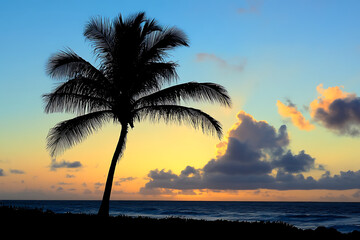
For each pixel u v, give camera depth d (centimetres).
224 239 1092
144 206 8856
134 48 1494
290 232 1262
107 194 1441
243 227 1276
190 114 1447
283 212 6397
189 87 1407
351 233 1545
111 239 1058
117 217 1415
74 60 1421
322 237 1281
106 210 1424
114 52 1503
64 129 1442
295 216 5041
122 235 1098
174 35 1495
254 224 1359
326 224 3903
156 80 1492
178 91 1405
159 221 1331
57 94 1380
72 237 1073
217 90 1431
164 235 1110
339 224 3856
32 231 1130
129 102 1462
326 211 6681
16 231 1132
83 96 1434
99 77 1442
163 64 1402
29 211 1467
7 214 1373
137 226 1212
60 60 1408
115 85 1489
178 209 6962
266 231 1230
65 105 1432
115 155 1475
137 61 1500
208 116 1482
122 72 1469
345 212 6294
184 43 1493
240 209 7469
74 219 1302
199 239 1080
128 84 1468
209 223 1333
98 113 1465
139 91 1508
